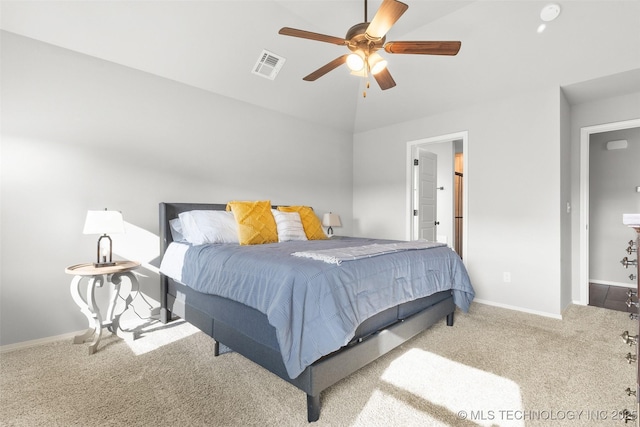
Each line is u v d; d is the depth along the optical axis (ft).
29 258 7.96
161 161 10.32
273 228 10.52
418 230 15.48
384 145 15.90
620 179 15.30
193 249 8.58
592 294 13.56
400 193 15.29
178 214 10.21
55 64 8.36
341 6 9.39
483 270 12.24
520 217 11.35
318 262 6.14
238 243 9.61
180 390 5.95
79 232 8.71
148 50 9.39
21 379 6.30
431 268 8.51
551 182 10.67
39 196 8.11
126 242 9.54
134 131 9.74
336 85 13.41
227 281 6.88
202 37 9.61
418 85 12.70
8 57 7.70
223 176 11.94
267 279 5.95
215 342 7.46
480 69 11.15
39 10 7.61
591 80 9.91
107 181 9.21
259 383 6.22
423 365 6.95
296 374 5.06
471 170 12.64
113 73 9.34
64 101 8.49
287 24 9.99
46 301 8.18
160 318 9.82
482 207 12.30
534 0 8.74
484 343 8.13
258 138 13.06
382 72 7.97
